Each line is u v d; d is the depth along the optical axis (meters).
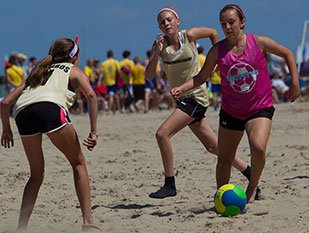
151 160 27.55
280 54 17.06
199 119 19.81
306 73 52.22
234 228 15.86
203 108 19.67
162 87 66.75
